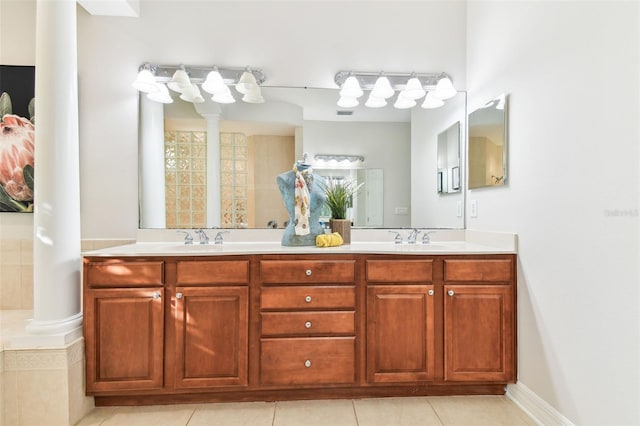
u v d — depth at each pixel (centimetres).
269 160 251
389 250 198
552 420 166
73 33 190
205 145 246
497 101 215
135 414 180
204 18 245
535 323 180
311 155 254
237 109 249
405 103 258
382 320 194
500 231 213
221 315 188
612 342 135
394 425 172
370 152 258
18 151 236
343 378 192
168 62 242
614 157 134
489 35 226
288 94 252
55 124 182
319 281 194
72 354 172
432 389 201
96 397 187
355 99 255
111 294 182
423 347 195
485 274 196
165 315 186
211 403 191
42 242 178
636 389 125
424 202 260
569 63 157
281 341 190
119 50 238
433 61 258
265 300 190
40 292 176
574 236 154
